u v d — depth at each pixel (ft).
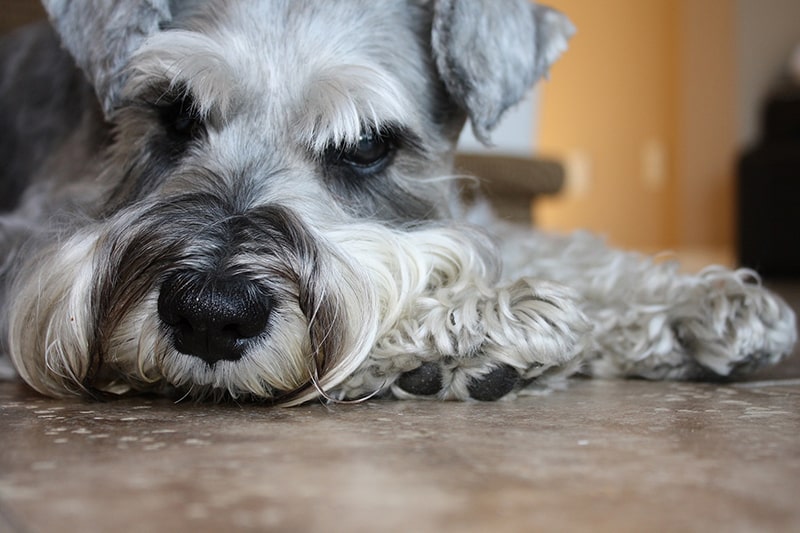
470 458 0.70
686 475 0.66
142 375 0.96
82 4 1.24
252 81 1.12
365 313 0.97
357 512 0.57
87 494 0.61
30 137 1.63
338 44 1.16
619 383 1.14
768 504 0.60
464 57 1.22
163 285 0.92
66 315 0.97
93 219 1.13
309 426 0.83
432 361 0.98
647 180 5.54
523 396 1.02
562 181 2.34
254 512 0.57
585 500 0.60
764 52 5.05
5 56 1.78
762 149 4.52
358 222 1.09
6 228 1.33
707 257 5.04
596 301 1.22
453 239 1.11
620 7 5.42
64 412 0.91
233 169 1.09
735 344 1.10
